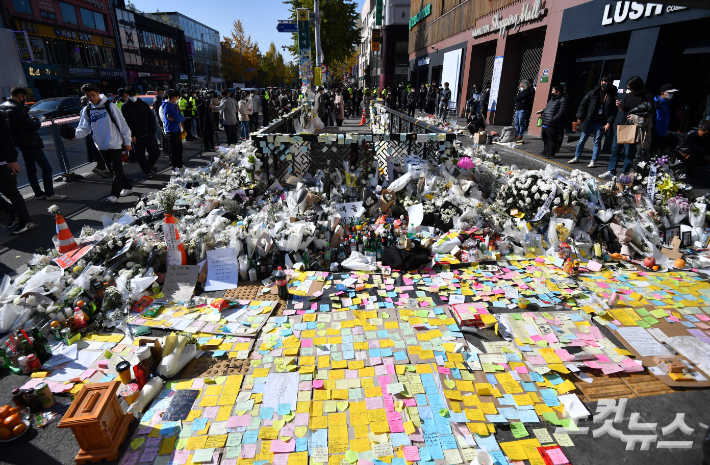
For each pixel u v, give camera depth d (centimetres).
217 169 754
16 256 448
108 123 600
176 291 369
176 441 222
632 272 411
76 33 2781
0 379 271
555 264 426
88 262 369
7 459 214
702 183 637
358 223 473
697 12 662
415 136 548
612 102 739
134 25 3656
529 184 488
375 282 388
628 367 272
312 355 288
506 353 287
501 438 221
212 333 313
